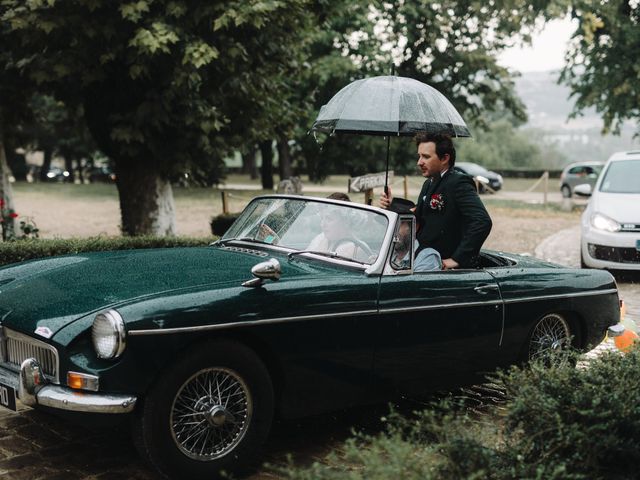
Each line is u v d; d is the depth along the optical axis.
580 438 3.23
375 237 4.61
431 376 4.79
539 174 58.53
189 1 10.45
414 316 4.59
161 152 12.01
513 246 15.55
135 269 4.35
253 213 5.30
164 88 11.39
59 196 35.38
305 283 4.22
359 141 32.47
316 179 35.31
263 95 12.61
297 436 4.70
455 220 5.24
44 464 4.13
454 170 5.38
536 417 3.34
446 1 29.00
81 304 3.89
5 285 4.50
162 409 3.69
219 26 10.09
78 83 12.05
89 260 4.68
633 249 10.77
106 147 12.84
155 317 3.65
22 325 3.92
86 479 3.95
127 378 3.61
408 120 5.36
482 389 5.84
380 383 4.55
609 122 29.34
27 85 12.95
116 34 10.42
